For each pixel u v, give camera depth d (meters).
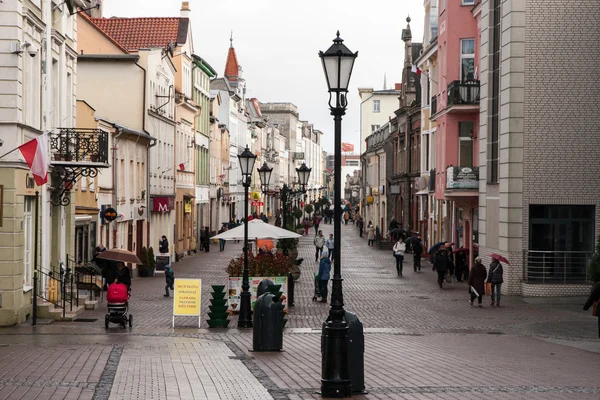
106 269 32.91
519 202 35.28
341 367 13.19
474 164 44.94
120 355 17.62
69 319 26.28
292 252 47.59
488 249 38.53
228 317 27.94
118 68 51.34
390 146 87.44
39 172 22.59
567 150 35.25
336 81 13.27
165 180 59.09
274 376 15.26
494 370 16.42
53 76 29.72
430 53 55.03
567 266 35.19
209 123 81.00
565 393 13.80
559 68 35.22
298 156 173.88
